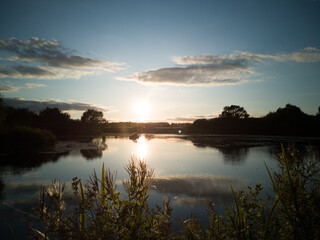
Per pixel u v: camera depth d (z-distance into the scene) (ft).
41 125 152.66
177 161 46.78
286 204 6.06
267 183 28.25
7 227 16.15
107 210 5.82
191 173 34.94
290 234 5.87
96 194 6.16
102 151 64.13
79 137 134.62
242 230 6.44
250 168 39.04
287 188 6.18
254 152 62.08
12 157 50.52
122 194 22.80
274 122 164.96
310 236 5.51
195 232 7.63
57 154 56.70
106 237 5.52
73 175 32.94
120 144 90.02
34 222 16.97
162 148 74.02
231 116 209.56
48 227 5.45
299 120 154.61
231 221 7.20
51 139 80.02
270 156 53.93
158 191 25.11
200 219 16.19
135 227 5.86
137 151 64.80
